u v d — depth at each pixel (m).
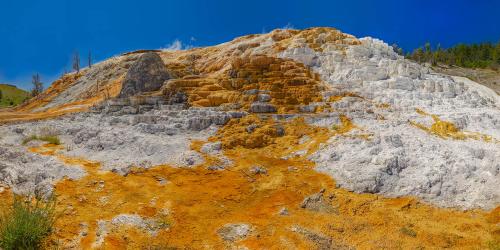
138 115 33.62
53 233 17.94
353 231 20.12
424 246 18.94
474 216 22.02
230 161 27.58
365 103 36.03
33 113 54.06
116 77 66.12
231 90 39.06
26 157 25.44
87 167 25.75
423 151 27.38
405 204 22.89
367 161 26.33
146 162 26.91
